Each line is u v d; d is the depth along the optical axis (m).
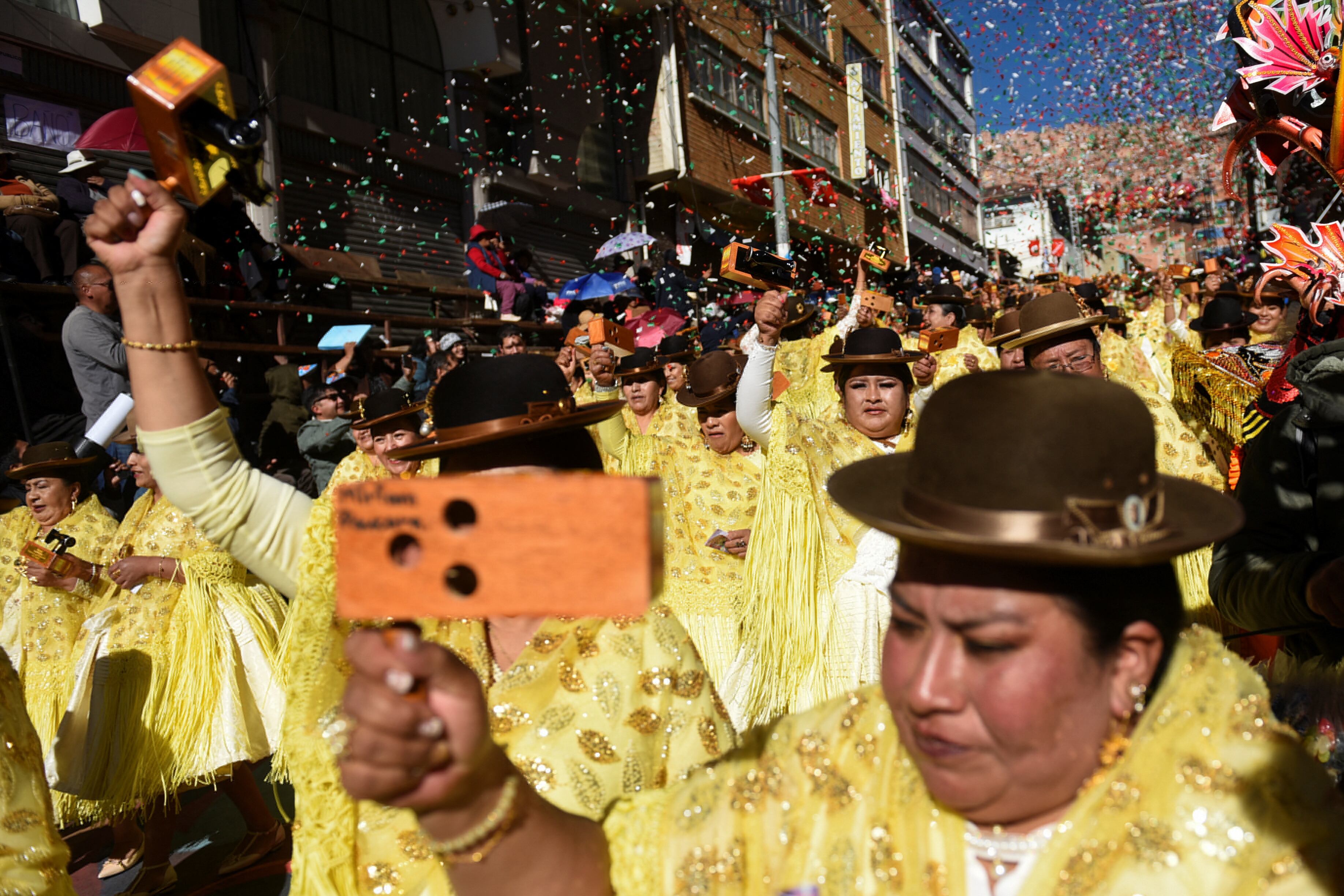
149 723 4.53
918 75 32.97
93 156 9.80
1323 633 2.38
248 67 11.83
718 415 5.32
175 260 1.70
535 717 1.84
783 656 3.99
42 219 7.81
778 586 4.02
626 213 19.02
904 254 29.95
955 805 1.22
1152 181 22.19
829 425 4.28
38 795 2.26
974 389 1.16
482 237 13.12
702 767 1.52
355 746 1.11
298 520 1.91
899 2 31.47
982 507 1.14
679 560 5.27
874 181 27.70
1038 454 1.12
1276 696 2.49
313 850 1.78
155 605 4.73
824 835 1.36
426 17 14.98
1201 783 1.16
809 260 24.56
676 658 1.91
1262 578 2.37
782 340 8.36
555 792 1.78
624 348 7.15
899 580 1.24
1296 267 2.70
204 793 5.80
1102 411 1.12
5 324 6.84
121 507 7.43
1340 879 1.11
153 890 4.48
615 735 1.83
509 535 1.04
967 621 1.16
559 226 17.36
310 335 10.43
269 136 11.77
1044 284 15.70
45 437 7.30
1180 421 4.30
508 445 1.94
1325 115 2.62
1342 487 2.35
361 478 4.92
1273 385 2.69
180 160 1.42
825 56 25.62
